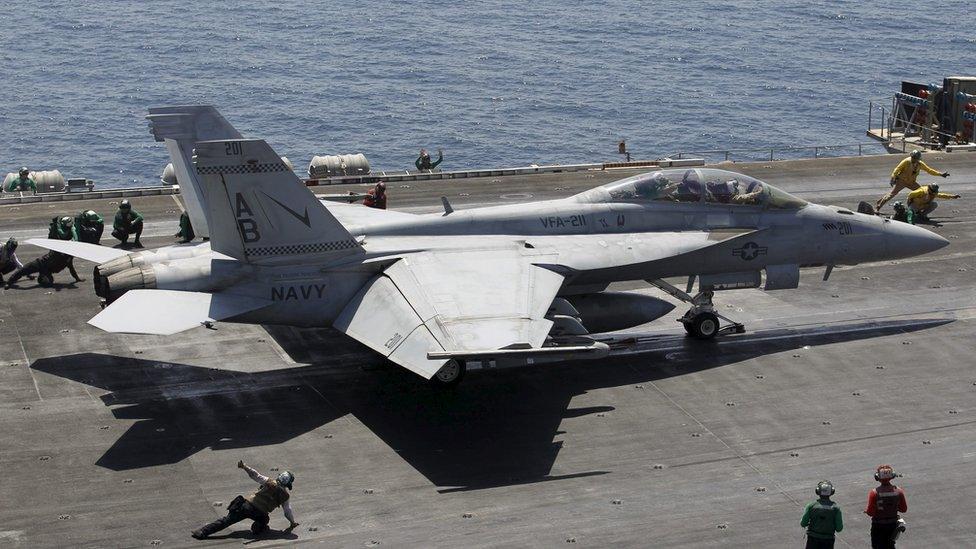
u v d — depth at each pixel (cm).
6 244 3538
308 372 2883
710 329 3125
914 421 2591
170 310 2609
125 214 3891
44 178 4738
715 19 15400
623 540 2083
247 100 10438
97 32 14062
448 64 12231
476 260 2839
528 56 12788
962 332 3169
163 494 2239
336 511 2183
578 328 2800
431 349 2369
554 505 2209
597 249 2981
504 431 2542
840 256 3228
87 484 2277
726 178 3173
